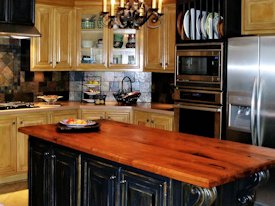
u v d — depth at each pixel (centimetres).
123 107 566
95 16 591
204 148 287
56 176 336
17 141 511
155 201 245
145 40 581
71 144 298
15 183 510
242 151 278
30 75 583
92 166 297
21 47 570
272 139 386
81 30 589
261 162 245
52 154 340
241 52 413
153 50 570
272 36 384
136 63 589
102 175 287
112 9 332
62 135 329
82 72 632
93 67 592
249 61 405
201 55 460
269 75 388
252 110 398
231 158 256
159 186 242
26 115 514
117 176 274
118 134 338
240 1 448
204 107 460
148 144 298
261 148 290
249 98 406
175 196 233
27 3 508
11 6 493
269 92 387
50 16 562
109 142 303
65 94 629
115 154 262
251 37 402
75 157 312
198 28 472
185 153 269
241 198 269
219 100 443
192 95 474
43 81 599
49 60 566
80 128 347
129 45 590
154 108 542
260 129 394
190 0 478
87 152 284
